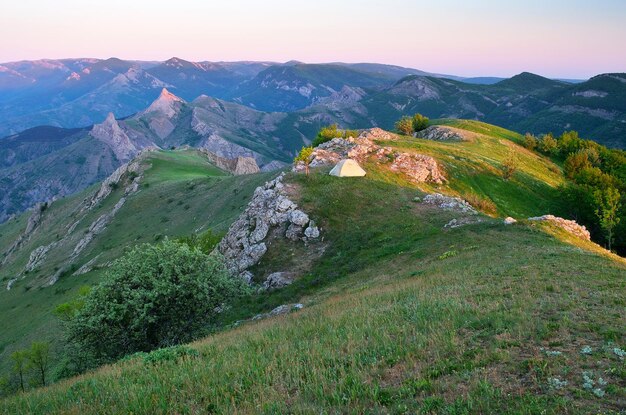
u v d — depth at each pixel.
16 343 74.88
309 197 55.72
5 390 45.59
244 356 15.41
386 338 14.63
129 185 158.75
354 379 11.44
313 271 43.47
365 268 40.69
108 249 115.38
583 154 120.81
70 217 165.00
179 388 12.98
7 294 118.69
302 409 10.21
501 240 39.12
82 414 11.98
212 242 61.81
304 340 16.69
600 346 11.90
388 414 9.50
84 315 30.98
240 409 10.85
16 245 178.12
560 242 37.91
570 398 9.17
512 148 133.62
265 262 47.53
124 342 31.92
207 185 134.25
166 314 31.77
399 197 58.38
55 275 112.25
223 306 36.09
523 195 93.31
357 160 76.56
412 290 23.98
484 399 9.38
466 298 19.33
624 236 77.44
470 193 85.06
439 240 42.19
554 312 15.43
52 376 43.69
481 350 12.38
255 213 55.50
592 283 20.19
